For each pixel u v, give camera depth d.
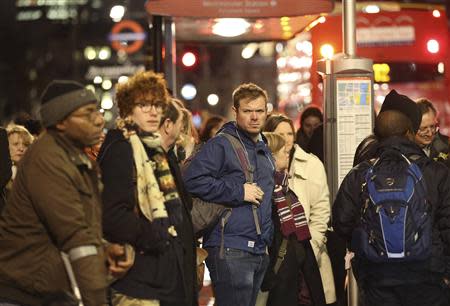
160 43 22.12
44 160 10.09
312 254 15.45
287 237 15.06
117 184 11.16
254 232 13.94
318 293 15.43
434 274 12.61
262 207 14.04
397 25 31.95
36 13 121.31
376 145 13.10
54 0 120.81
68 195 10.05
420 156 12.72
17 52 120.81
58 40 118.69
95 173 10.68
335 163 16.75
